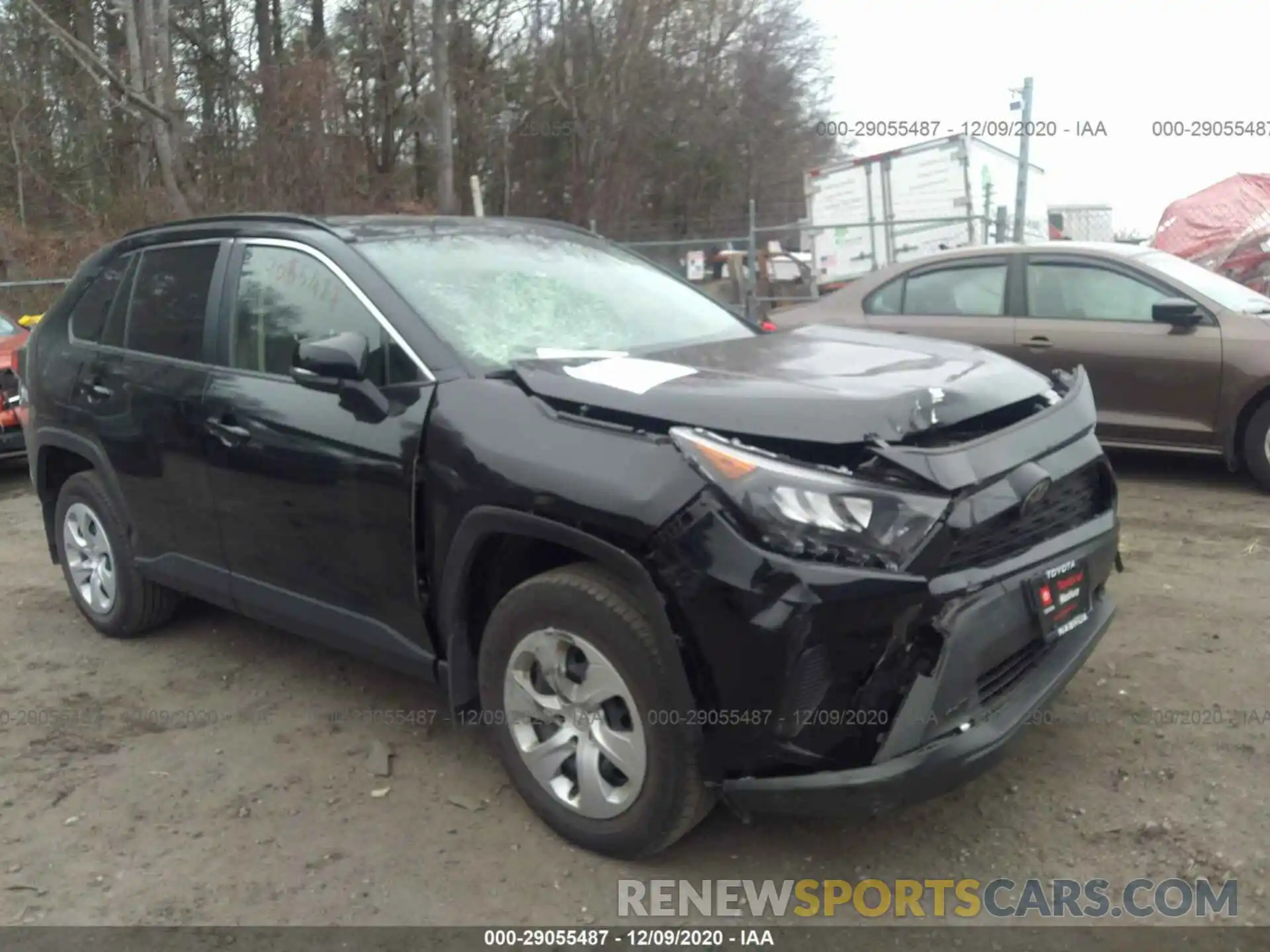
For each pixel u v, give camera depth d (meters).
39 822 3.60
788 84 32.25
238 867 3.31
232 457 4.03
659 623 2.89
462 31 28.19
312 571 3.88
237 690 4.53
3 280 22.94
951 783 2.90
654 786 3.01
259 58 26.86
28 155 26.41
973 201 17.08
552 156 30.70
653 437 2.99
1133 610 4.99
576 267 4.38
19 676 4.77
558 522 3.04
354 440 3.60
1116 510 3.61
